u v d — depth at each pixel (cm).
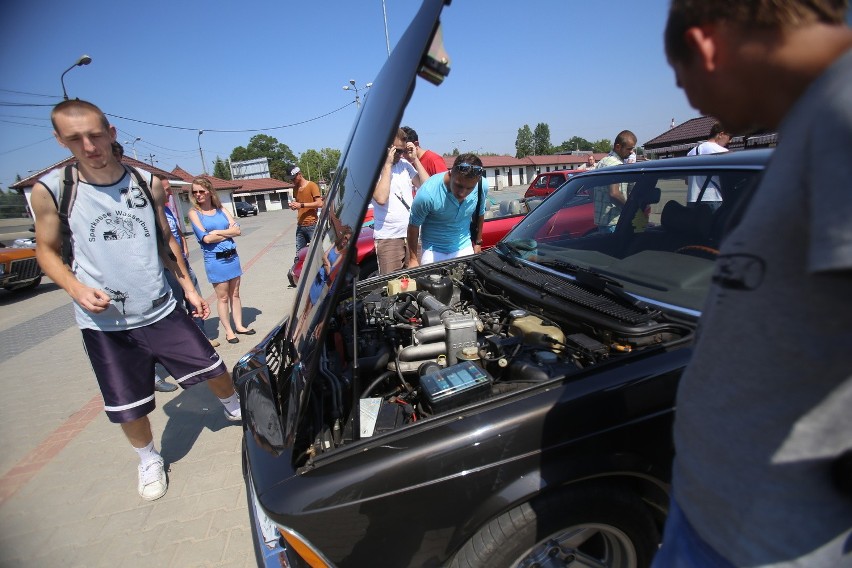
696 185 209
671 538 103
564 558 154
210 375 273
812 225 61
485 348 193
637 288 194
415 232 393
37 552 232
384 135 145
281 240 1587
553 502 137
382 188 448
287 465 145
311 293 189
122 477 289
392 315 240
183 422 345
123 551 228
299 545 132
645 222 224
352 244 150
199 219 465
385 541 132
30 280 926
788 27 65
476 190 390
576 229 256
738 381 79
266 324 559
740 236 77
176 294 402
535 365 169
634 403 144
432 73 133
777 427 75
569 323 192
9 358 536
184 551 226
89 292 215
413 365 199
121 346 241
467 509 133
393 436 138
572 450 138
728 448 82
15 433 353
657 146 2088
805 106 66
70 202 216
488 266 262
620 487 147
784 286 70
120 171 234
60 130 202
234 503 257
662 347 156
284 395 173
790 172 67
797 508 77
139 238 236
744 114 79
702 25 73
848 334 66
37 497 274
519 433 135
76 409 388
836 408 71
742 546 84
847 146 58
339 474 132
